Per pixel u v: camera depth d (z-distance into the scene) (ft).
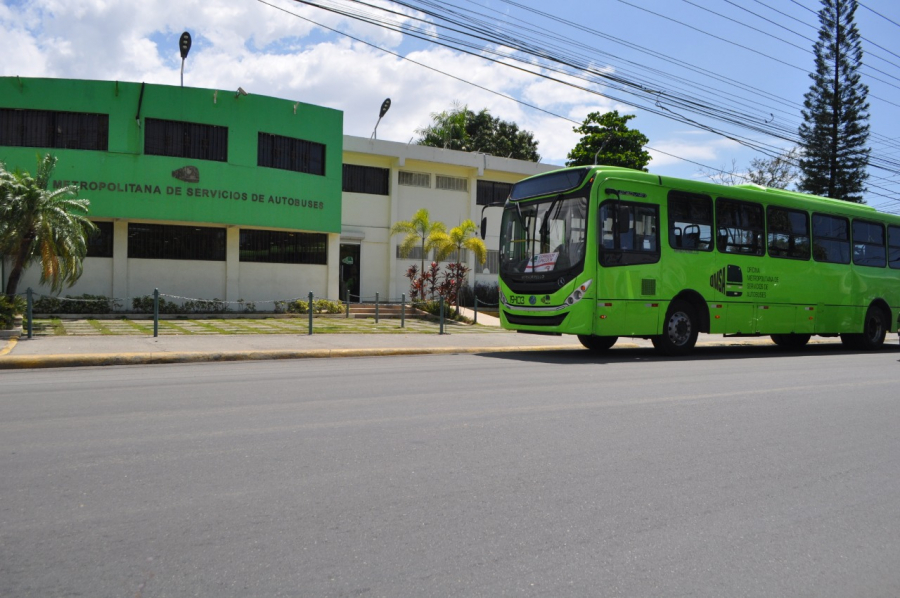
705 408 25.99
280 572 11.02
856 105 125.39
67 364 38.14
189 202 74.84
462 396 27.78
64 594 10.15
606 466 17.47
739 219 51.96
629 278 45.96
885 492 16.20
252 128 77.92
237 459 17.29
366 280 95.71
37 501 13.99
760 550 12.58
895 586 11.34
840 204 59.62
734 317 51.13
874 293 61.05
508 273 49.26
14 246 57.47
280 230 82.69
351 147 92.07
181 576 10.80
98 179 71.72
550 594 10.53
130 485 15.08
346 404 25.48
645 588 10.88
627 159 126.31
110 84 72.02
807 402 28.07
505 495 14.99
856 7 123.95
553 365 41.39
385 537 12.51
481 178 104.47
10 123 70.38
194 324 65.77
